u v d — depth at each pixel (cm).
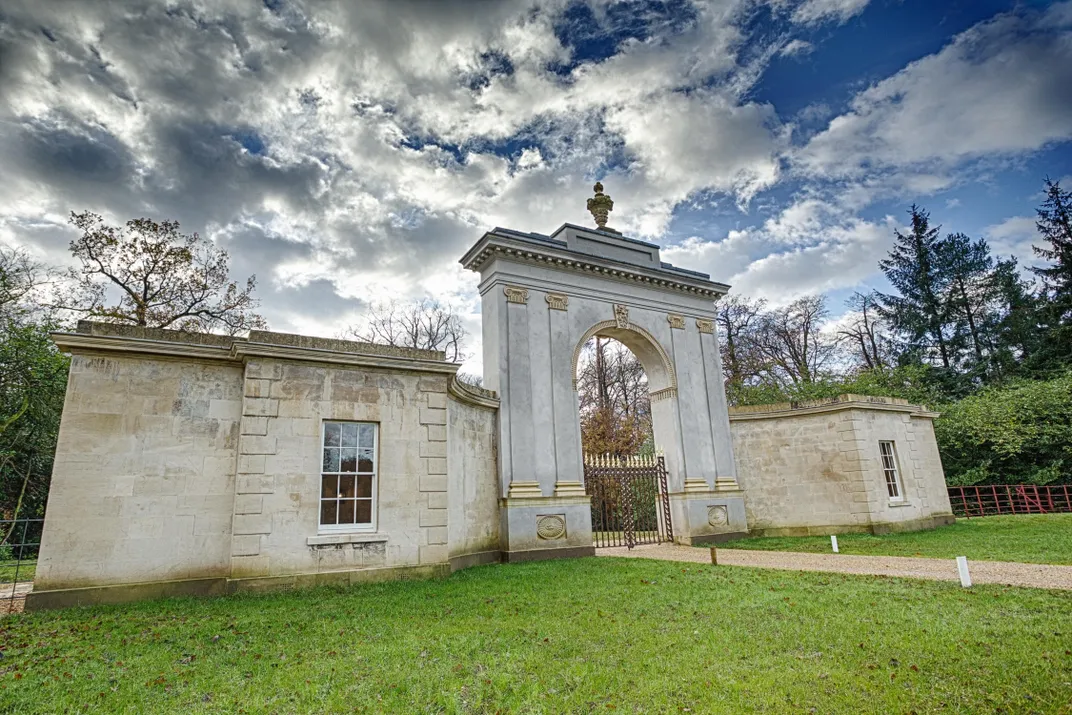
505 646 691
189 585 1070
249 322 2900
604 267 2016
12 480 2088
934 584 985
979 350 3916
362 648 687
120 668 633
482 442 1689
